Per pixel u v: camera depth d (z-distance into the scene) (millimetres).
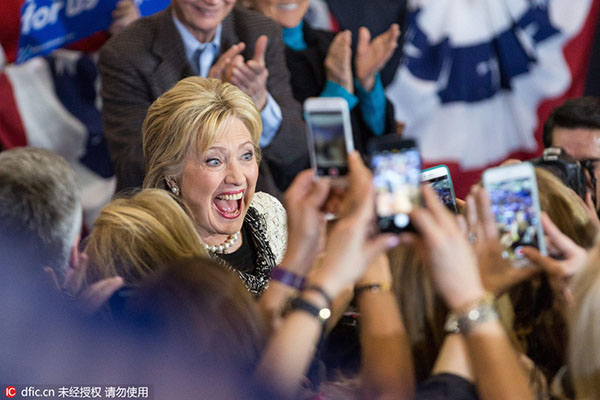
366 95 10453
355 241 3865
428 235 3783
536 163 6707
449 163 12648
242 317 3893
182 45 9406
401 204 3924
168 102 7008
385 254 4664
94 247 5820
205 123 6871
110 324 4559
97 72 11492
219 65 8867
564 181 6598
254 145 7191
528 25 12375
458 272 3791
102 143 11609
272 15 10531
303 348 3832
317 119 4312
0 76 11250
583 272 4000
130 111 9258
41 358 4570
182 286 3912
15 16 10289
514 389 3691
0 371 4527
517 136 12672
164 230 5805
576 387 3994
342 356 6020
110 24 10211
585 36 12484
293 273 4285
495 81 12508
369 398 4176
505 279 4461
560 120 8102
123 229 5793
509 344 3812
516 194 4613
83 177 11609
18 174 5020
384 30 11641
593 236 5109
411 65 12328
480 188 4578
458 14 12250
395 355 4242
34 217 4992
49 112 11430
